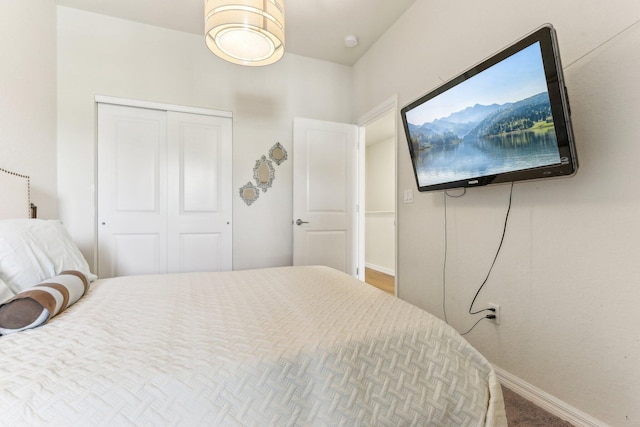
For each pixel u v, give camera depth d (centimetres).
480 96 151
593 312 124
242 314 100
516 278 157
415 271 235
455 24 196
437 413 79
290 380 71
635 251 111
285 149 310
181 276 159
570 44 132
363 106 315
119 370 64
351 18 254
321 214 314
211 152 283
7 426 52
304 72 318
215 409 63
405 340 87
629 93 113
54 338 78
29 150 196
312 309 105
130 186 259
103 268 251
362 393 75
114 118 255
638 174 111
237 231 292
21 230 117
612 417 117
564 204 135
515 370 157
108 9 243
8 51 173
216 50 161
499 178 149
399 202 253
